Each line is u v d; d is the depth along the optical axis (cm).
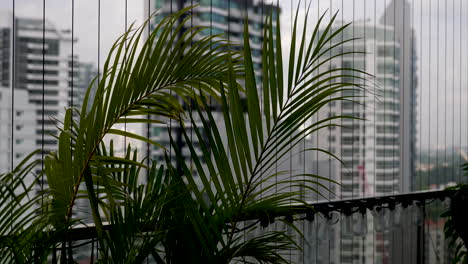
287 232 231
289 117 123
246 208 137
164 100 138
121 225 131
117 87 125
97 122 124
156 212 142
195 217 129
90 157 124
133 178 152
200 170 125
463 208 275
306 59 125
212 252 137
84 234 171
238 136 123
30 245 127
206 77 148
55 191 118
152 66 132
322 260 251
